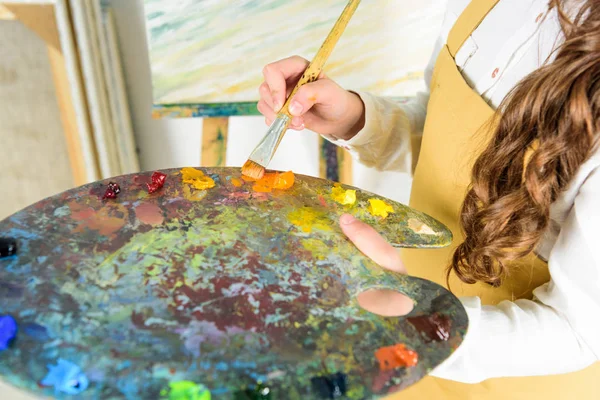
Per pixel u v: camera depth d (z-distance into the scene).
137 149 1.13
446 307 0.38
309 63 0.66
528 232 0.49
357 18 0.97
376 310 0.38
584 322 0.45
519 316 0.48
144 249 0.43
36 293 0.36
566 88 0.42
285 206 0.53
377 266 0.44
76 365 0.30
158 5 0.91
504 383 0.60
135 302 0.36
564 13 0.46
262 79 0.99
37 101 1.04
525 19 0.57
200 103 1.00
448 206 0.65
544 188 0.46
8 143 1.07
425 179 0.70
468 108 0.61
